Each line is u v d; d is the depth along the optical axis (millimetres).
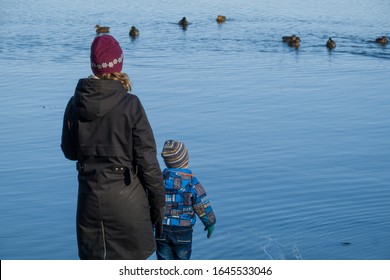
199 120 21859
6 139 19453
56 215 13562
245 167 16891
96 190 6332
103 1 62594
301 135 20203
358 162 17422
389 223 13016
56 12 54562
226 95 25906
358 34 44125
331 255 11477
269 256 11445
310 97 25938
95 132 6293
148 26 47375
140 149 6277
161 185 6418
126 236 6414
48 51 36688
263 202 14266
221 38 42031
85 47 38250
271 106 24172
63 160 17359
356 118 22531
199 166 17031
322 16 52656
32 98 25125
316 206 13977
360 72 31812
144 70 31188
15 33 42969
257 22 49156
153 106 23844
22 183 15578
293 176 16156
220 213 13578
